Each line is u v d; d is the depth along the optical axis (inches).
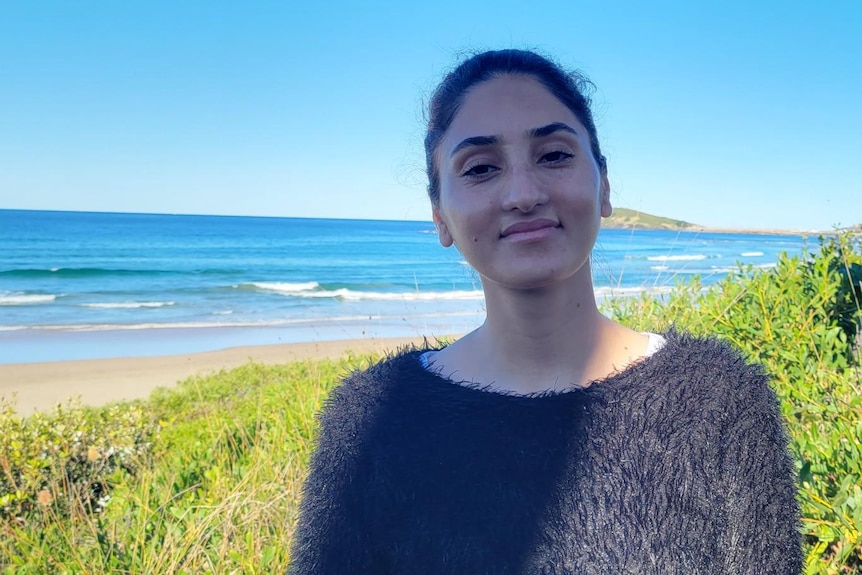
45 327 889.5
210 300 1157.7
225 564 109.7
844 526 82.4
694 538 43.3
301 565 52.3
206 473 149.3
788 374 131.2
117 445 212.4
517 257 47.1
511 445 47.5
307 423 171.5
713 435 45.3
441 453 48.7
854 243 174.2
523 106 48.3
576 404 48.0
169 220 4355.3
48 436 206.7
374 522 49.5
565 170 47.8
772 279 177.2
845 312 162.4
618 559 43.5
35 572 124.5
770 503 44.1
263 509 122.3
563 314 49.9
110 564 117.1
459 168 49.5
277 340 783.7
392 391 53.1
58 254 1891.0
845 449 98.7
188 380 442.9
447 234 56.8
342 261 1927.9
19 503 168.9
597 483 45.5
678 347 50.5
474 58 52.8
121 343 778.2
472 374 52.5
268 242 2598.4
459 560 46.3
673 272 244.5
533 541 45.3
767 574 42.9
